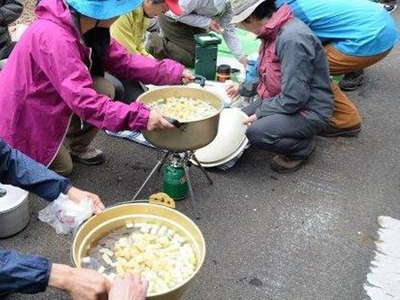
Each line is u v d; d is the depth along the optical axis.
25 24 4.45
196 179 2.90
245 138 2.97
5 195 2.35
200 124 2.21
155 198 1.87
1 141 1.66
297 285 2.20
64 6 2.22
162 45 3.97
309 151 3.04
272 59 2.87
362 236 2.52
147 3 3.11
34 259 1.30
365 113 3.80
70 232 1.83
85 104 2.18
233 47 3.73
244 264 2.29
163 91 2.61
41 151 2.50
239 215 2.62
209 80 3.65
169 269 1.56
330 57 3.46
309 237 2.49
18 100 2.39
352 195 2.85
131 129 2.22
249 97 3.27
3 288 1.27
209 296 2.10
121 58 2.69
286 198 2.79
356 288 2.20
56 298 2.05
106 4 2.10
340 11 3.33
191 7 3.59
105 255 1.59
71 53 2.19
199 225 2.52
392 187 2.95
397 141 3.45
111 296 1.22
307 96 2.80
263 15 2.71
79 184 2.78
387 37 3.40
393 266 2.33
